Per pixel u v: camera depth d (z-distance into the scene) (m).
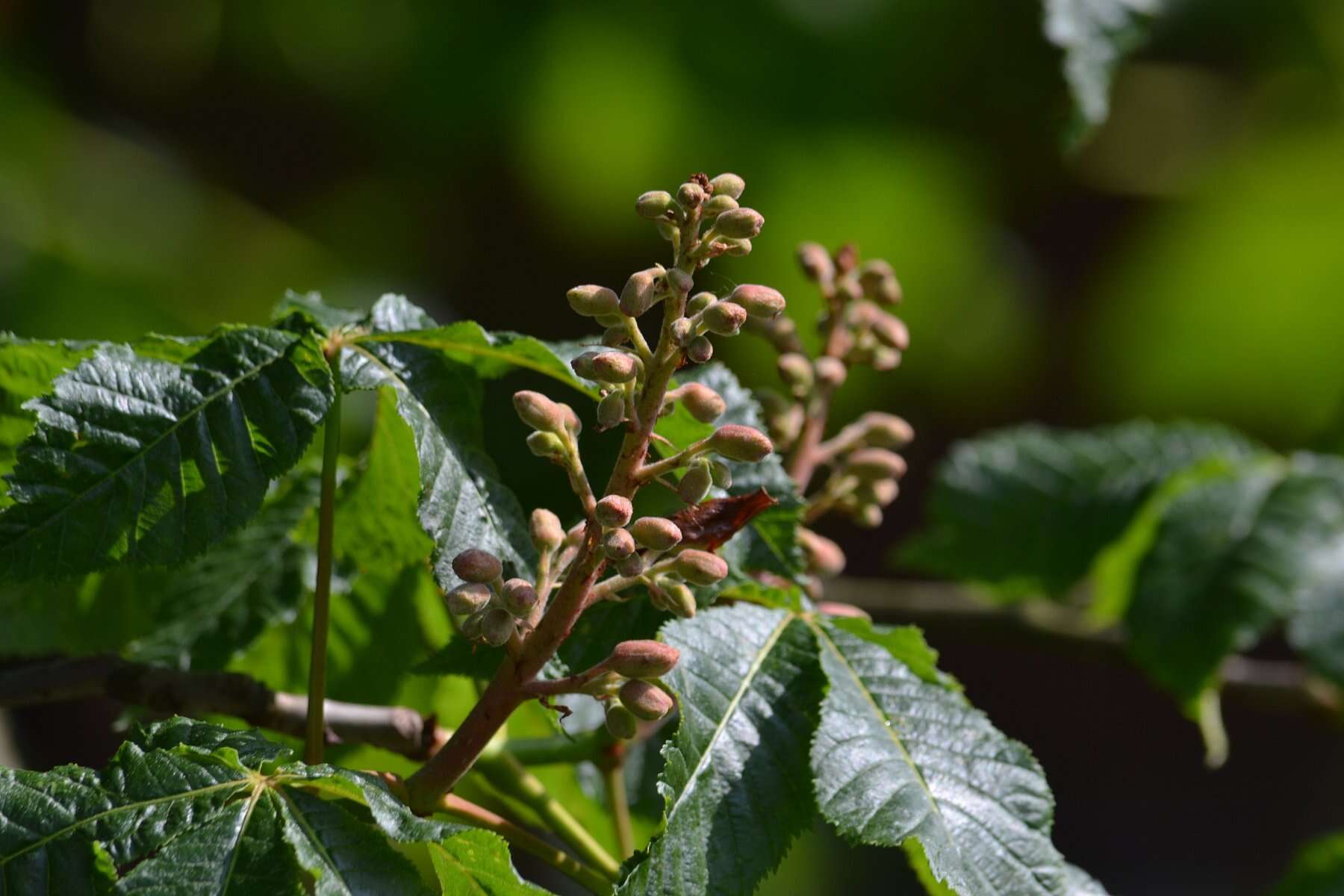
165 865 2.34
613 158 9.33
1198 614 5.41
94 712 8.67
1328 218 9.71
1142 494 6.04
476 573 2.46
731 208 2.48
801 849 8.69
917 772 2.76
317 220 9.84
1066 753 12.63
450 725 4.00
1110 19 4.49
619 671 2.47
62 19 9.48
